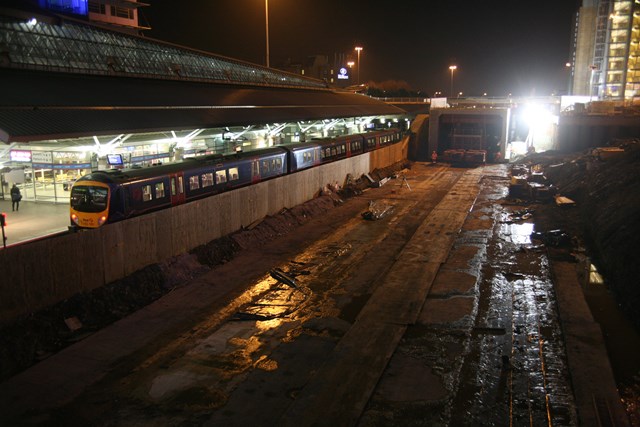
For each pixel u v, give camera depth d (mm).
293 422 10234
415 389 11672
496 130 58531
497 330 14797
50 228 20188
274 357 13188
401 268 19906
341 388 11477
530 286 18312
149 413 10789
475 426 10344
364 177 40500
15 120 18203
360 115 50062
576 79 96625
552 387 11852
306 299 17094
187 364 12797
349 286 18266
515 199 33688
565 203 30250
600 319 15688
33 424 10375
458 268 20156
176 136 30000
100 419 10570
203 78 37094
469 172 47719
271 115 34531
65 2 48344
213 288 17984
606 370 12344
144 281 17250
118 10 65812
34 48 25031
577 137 50281
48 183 27969
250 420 10531
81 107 22328
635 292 16094
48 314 14141
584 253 21984
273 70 47062
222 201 22391
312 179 31547
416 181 42469
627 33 86750
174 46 35219
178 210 19531
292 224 26812
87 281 15531
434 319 15477
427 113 65812
